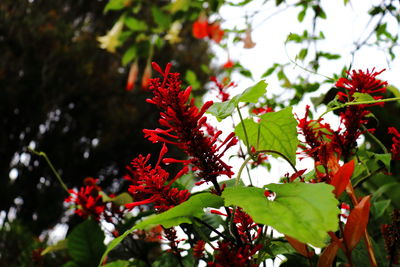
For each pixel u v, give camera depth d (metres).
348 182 0.87
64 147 10.59
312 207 0.78
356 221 0.83
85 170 10.80
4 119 10.09
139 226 0.85
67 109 10.81
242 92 0.91
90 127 10.91
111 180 10.99
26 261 4.73
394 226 0.96
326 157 0.90
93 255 1.26
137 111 10.99
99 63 11.18
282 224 0.77
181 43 11.86
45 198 9.77
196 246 1.02
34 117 10.24
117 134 10.65
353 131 0.96
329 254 0.85
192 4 2.15
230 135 0.89
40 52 10.19
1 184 9.41
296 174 0.89
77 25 11.85
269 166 1.43
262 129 0.98
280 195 0.81
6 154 10.18
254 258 0.93
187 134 0.88
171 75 0.89
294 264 1.04
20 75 10.05
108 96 11.08
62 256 5.05
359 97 0.96
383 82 0.97
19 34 9.98
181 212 0.87
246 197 0.81
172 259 1.17
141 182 0.90
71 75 10.50
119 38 2.40
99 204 1.24
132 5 2.35
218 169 0.88
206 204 0.87
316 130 0.98
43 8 11.27
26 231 5.45
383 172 0.98
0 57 9.77
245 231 0.89
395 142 0.96
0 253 4.88
